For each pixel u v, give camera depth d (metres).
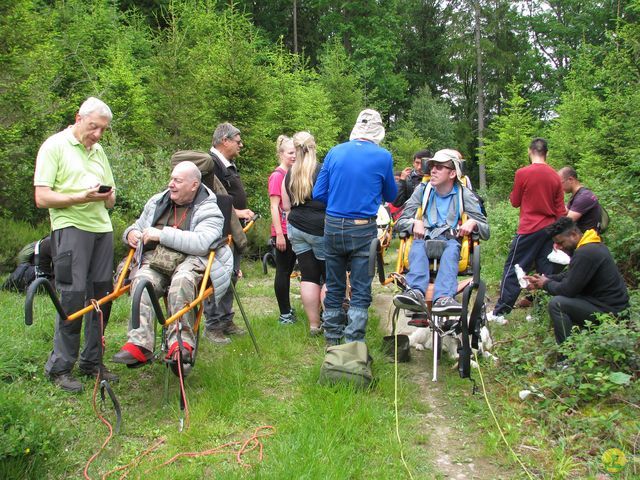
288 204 5.78
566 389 4.14
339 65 25.53
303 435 3.62
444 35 38.28
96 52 17.67
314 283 5.75
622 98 12.37
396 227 5.04
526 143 22.88
